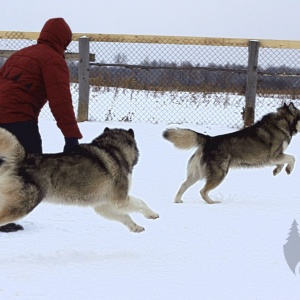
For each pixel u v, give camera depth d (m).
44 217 5.50
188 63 11.37
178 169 8.14
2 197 4.15
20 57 4.94
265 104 13.64
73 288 3.48
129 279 3.69
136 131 10.39
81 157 4.49
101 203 4.67
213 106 13.91
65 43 5.04
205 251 4.45
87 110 11.28
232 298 3.36
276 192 7.04
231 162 6.99
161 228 5.19
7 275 3.70
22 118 4.88
